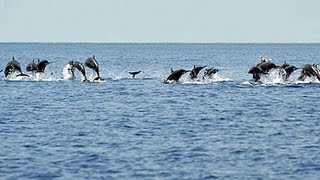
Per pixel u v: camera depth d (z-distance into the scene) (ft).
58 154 202.90
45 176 175.52
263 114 306.55
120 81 521.24
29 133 242.99
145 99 376.48
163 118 288.71
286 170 184.03
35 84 474.08
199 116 296.92
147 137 235.20
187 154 204.33
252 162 193.67
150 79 550.36
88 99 375.66
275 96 392.88
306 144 222.69
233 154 204.85
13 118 287.48
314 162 193.88
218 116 297.33
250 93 410.93
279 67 486.38
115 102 359.66
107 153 204.85
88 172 180.04
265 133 246.47
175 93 412.57
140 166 187.42
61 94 403.75
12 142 223.10
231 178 175.11
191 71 508.53
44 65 493.36
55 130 250.78
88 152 206.08
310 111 319.88
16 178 173.47
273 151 209.97
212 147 216.13
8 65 483.92
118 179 172.96
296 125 269.03
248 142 225.97
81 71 504.02
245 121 280.51
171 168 185.37
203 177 175.83
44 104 347.97
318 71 461.37
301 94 405.39
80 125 265.34
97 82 501.15
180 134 242.37
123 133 244.22
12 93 406.41
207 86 463.42
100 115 299.58
